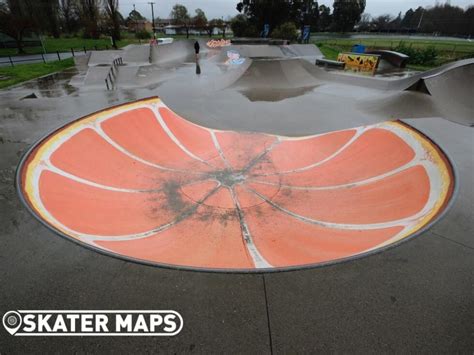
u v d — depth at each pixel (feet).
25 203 15.12
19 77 59.57
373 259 11.62
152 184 23.68
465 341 8.81
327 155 28.04
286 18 168.45
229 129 34.40
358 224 17.52
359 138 28.04
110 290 10.29
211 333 8.96
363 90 52.54
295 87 55.47
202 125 35.22
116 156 25.53
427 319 9.43
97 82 55.26
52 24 143.43
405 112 38.83
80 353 8.46
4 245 12.35
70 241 12.44
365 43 140.26
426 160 20.98
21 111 31.89
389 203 18.94
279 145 30.71
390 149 24.81
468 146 22.74
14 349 8.54
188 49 110.22
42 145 21.01
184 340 8.77
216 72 67.67
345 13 237.66
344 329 9.09
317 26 257.34
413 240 12.71
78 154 23.21
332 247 14.88
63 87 52.85
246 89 52.60
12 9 105.91
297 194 22.49
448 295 10.24
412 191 19.04
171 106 41.68
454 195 15.75
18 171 17.66
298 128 34.88
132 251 13.93
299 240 16.93
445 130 25.46
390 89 50.96
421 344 8.71
